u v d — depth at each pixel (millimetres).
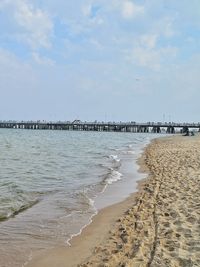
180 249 6480
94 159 26609
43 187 14469
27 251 7246
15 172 19156
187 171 16312
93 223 9211
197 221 8102
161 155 26953
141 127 112188
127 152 33688
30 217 9766
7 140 55219
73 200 11984
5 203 11422
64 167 21469
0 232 8391
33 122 124500
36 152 33312
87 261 6562
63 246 7543
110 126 114750
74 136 78938
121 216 9734
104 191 13594
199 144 40375
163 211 9242
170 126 105188
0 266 6480
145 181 15516
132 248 6887
